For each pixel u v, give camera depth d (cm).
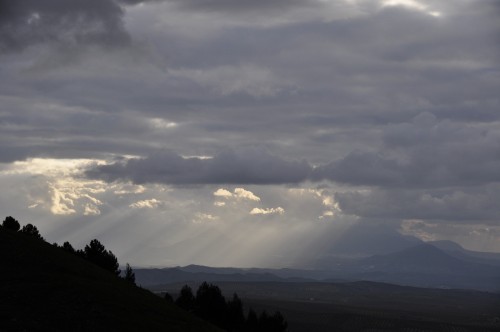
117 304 8319
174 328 8206
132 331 7638
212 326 9112
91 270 9656
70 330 7212
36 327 7056
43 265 9044
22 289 7994
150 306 8762
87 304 7994
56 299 7931
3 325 6912
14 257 9044
